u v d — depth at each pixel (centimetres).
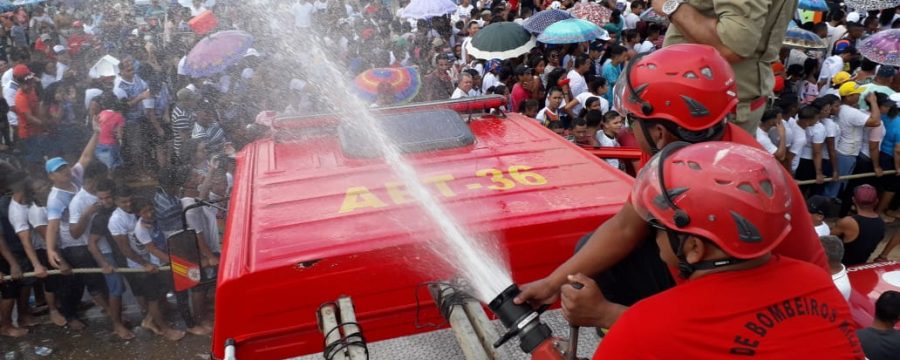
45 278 602
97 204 576
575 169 356
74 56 1122
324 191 337
